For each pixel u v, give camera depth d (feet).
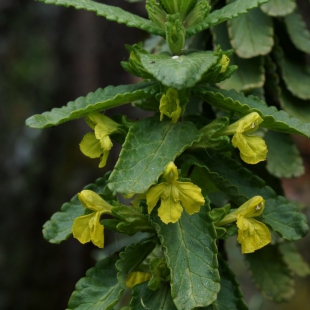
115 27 3.86
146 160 1.43
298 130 1.47
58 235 1.56
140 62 1.48
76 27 3.92
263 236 1.49
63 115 1.48
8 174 4.11
